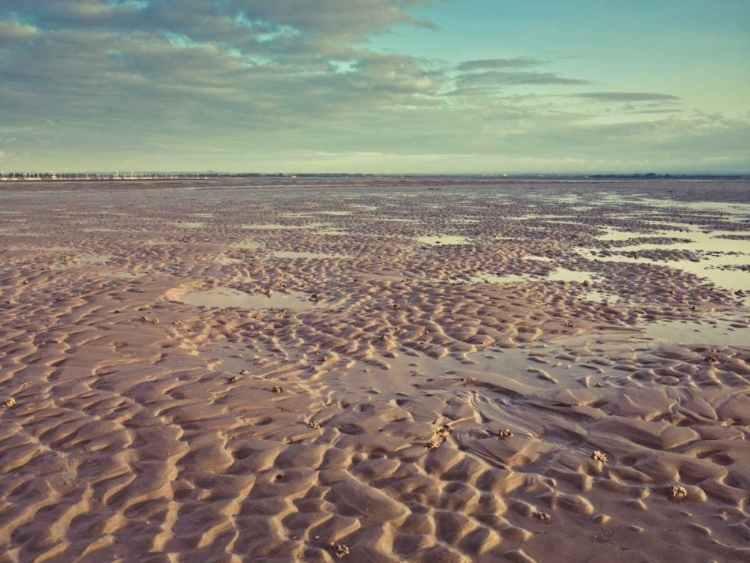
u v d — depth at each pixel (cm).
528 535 475
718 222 3159
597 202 5012
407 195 6175
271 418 679
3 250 1961
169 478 552
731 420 674
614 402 723
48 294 1288
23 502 510
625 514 504
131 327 1031
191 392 745
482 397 756
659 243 2316
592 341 988
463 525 486
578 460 589
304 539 467
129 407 701
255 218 3322
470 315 1135
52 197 5159
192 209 3944
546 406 720
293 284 1472
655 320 1135
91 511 500
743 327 1092
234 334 1033
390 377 826
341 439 632
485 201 5153
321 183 10262
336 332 1037
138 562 438
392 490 536
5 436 628
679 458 588
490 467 577
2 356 875
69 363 845
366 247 2136
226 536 470
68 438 625
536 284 1475
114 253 1948
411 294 1327
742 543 463
